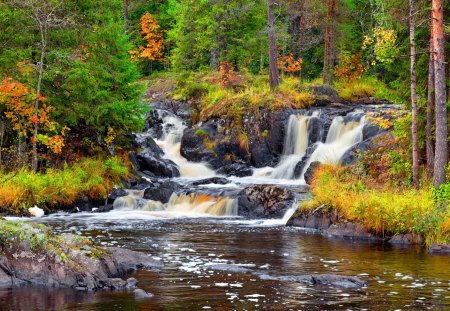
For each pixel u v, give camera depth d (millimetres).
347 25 48969
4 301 10461
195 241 17484
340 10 46344
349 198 20156
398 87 24750
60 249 12047
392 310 10047
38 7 27328
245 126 36469
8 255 11859
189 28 53594
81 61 29094
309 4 47312
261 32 46375
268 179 32969
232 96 39094
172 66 59062
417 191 21016
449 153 22734
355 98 39906
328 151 32188
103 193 26281
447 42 22734
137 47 61812
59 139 26125
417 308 10156
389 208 18297
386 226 18078
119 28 30438
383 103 38875
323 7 47625
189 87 42406
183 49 54031
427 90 24047
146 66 62719
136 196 27156
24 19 27781
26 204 23797
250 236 18562
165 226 20953
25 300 10523
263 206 23828
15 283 11633
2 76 27000
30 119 25672
